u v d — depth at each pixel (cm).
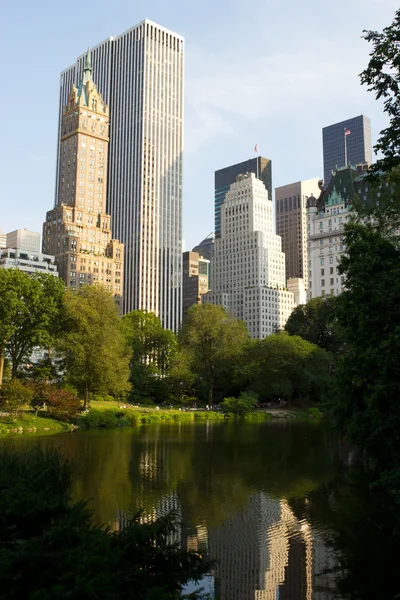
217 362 12131
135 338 13425
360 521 2517
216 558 2020
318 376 11269
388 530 2381
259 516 2589
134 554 1316
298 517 2583
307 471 3812
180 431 7019
